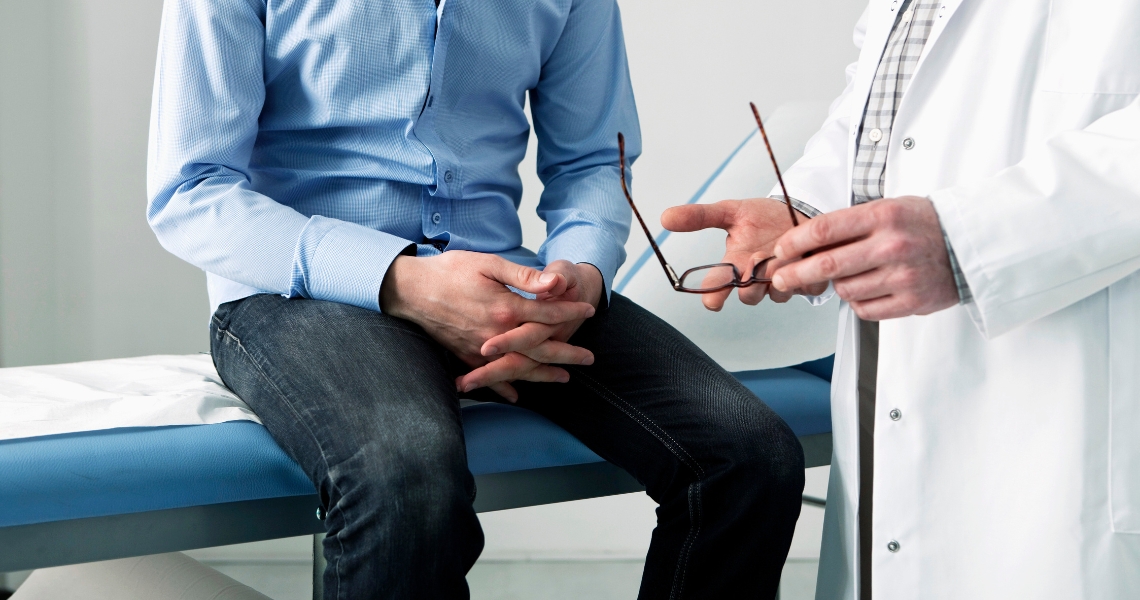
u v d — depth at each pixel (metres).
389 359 0.79
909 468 0.79
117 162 1.97
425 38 0.93
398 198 0.97
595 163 1.16
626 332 0.97
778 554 0.85
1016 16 0.76
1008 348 0.74
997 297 0.65
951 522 0.77
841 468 0.90
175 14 0.89
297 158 0.98
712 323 1.31
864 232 0.65
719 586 0.84
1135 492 0.70
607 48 1.18
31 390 0.98
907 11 0.86
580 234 1.01
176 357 1.30
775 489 0.83
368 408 0.74
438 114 0.98
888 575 0.80
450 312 0.83
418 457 0.70
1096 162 0.66
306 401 0.76
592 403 0.93
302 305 0.86
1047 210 0.65
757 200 0.90
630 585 1.90
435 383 0.79
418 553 0.68
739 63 2.02
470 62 0.98
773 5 2.00
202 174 0.90
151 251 2.01
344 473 0.70
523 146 1.12
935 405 0.77
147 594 1.17
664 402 0.90
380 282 0.83
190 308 2.04
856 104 0.89
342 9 0.90
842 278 0.67
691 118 2.05
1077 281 0.65
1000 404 0.75
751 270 0.76
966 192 0.66
